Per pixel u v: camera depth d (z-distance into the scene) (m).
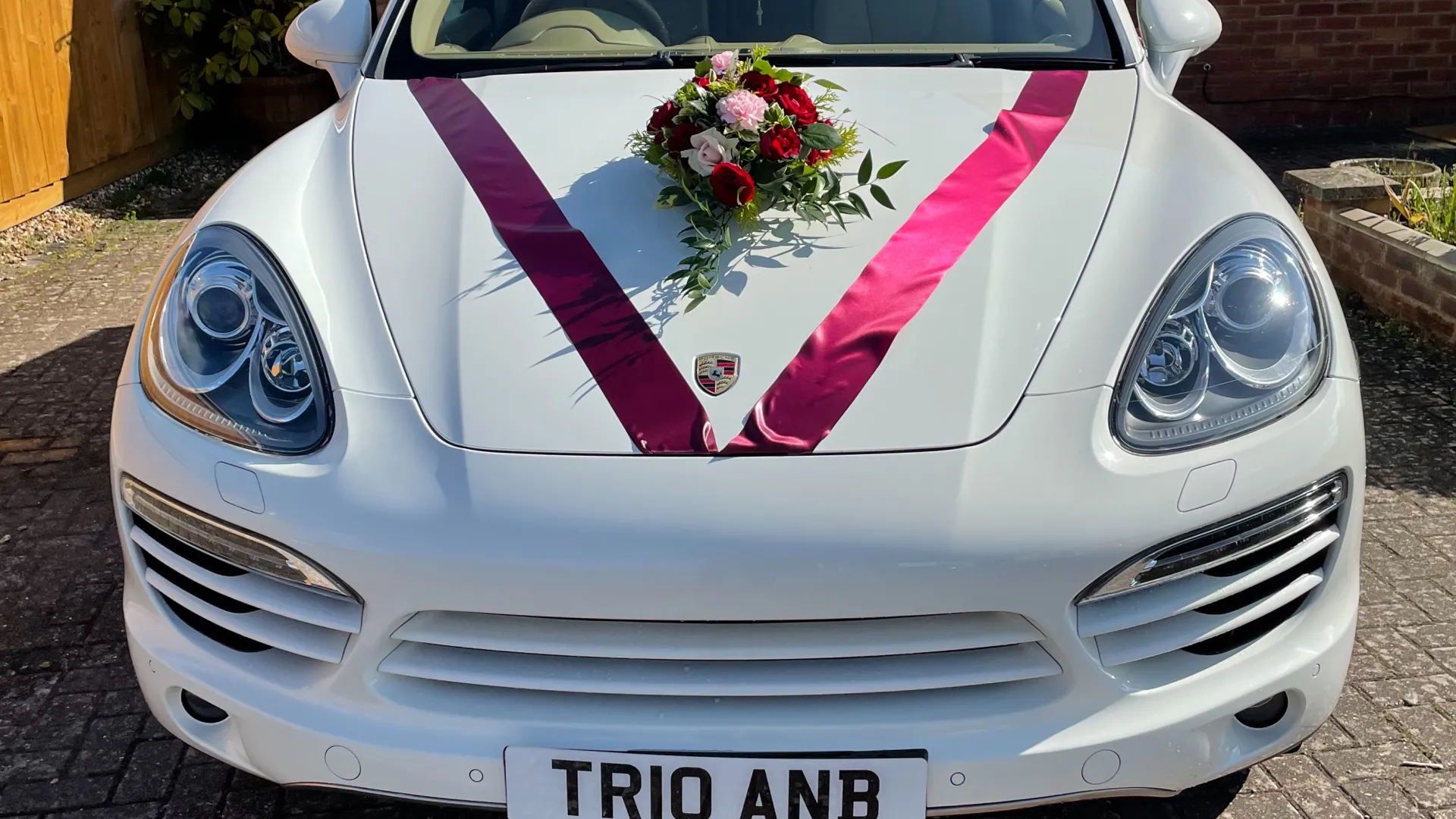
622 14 2.76
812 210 1.98
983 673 1.59
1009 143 2.17
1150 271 1.83
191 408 1.76
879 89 2.42
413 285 1.87
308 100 7.52
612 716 1.60
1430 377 3.98
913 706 1.61
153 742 2.33
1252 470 1.64
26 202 5.94
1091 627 1.59
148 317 1.93
